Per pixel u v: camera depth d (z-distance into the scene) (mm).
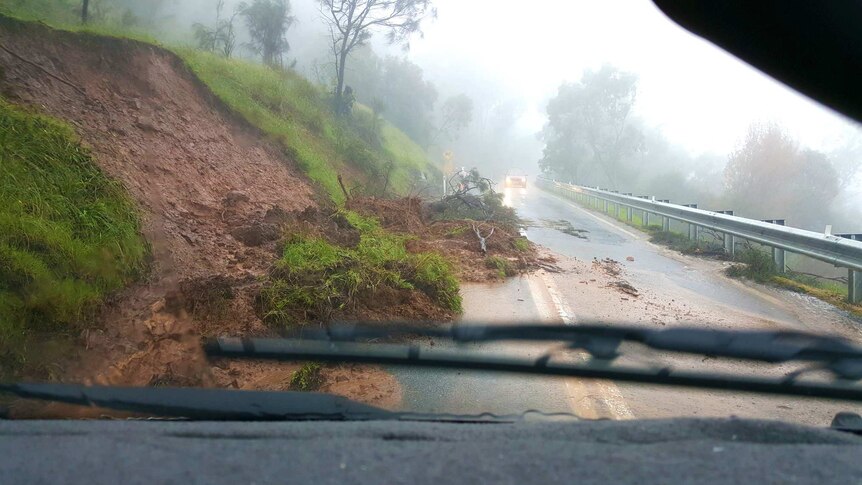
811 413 4797
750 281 12133
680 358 5355
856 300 10500
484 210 19094
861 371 4707
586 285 10617
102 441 2641
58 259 5852
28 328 5141
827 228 11609
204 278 6879
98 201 7086
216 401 3418
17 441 2682
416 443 2576
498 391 5074
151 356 5512
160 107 11664
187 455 2445
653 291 10609
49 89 9375
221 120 13930
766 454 2436
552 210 27703
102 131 9469
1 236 5574
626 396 5051
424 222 15523
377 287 7582
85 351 5281
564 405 4812
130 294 6391
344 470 2285
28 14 11203
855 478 2240
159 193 9180
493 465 2316
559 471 2262
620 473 2248
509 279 10773
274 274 7359
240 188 11539
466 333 5297
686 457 2398
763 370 5355
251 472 2275
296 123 18781
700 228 18297
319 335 5715
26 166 6723
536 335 5113
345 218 11656
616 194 26312
